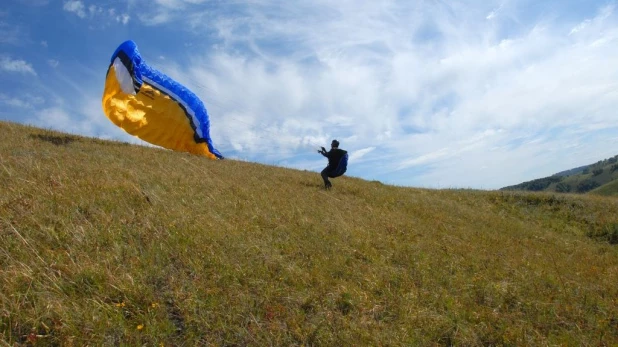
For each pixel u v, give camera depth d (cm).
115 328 438
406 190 1803
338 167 1392
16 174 831
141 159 1293
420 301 602
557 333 563
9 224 586
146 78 1784
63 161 1042
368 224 969
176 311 491
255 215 845
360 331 500
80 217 665
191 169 1251
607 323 597
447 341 518
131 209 731
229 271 585
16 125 1586
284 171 1781
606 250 1210
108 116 1709
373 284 626
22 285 468
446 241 935
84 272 510
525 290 692
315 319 516
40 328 417
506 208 1700
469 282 692
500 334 535
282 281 591
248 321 491
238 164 1716
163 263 578
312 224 862
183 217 738
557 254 1011
